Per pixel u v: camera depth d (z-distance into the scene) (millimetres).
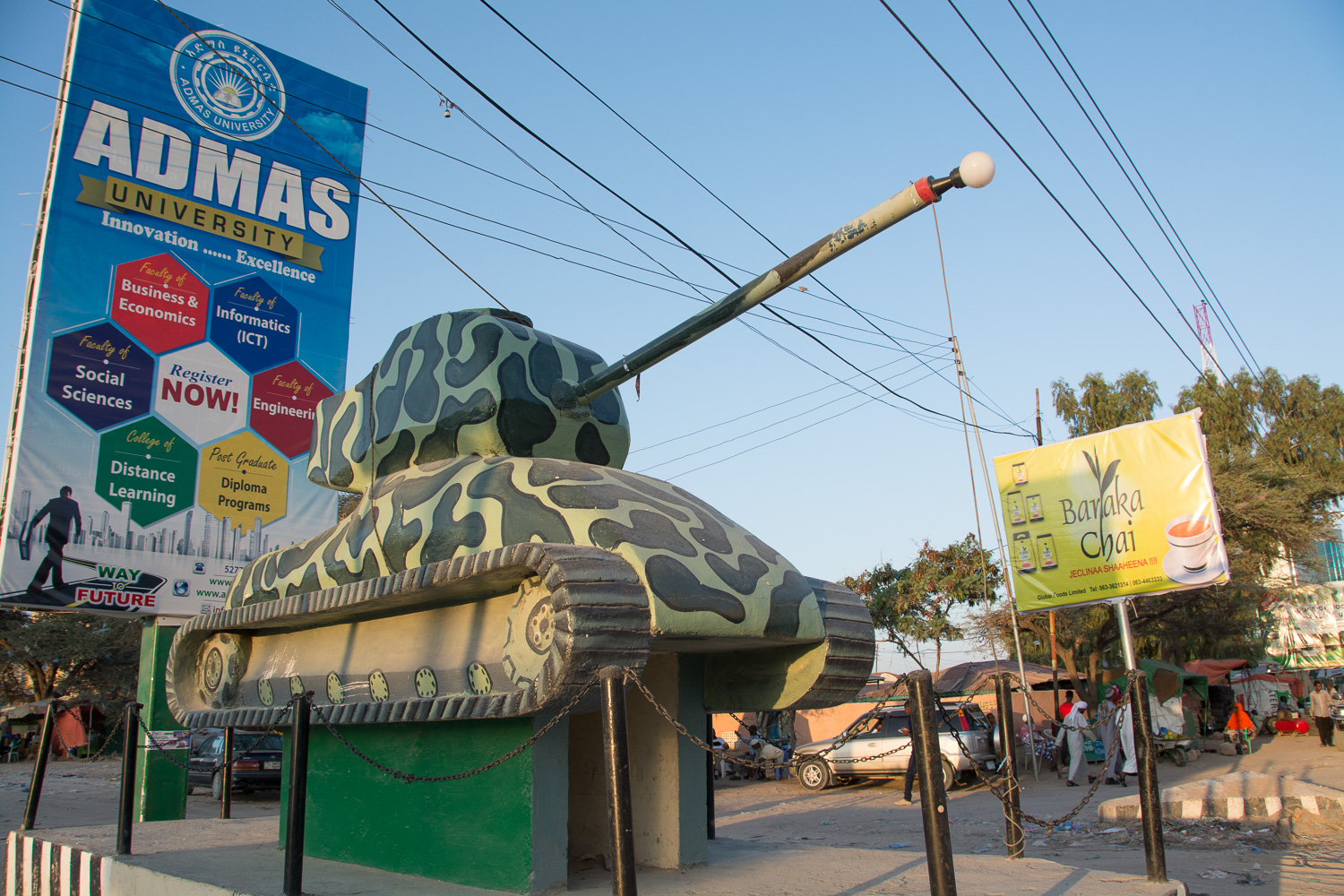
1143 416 28250
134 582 13172
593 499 5898
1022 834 7148
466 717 5527
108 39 13766
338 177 15766
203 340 14141
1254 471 21734
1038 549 11523
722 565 5949
